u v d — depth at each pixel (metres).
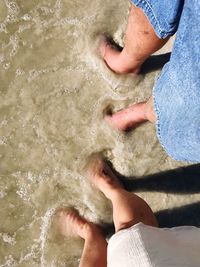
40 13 1.61
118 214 1.33
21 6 1.61
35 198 1.58
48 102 1.59
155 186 1.54
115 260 1.02
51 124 1.58
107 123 1.55
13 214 1.58
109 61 1.52
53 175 1.57
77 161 1.56
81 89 1.58
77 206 1.56
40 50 1.60
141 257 0.96
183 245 1.06
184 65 0.86
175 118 0.99
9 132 1.59
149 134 1.54
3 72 1.60
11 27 1.61
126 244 1.03
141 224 1.10
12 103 1.60
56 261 1.56
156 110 1.09
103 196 1.54
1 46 1.61
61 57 1.59
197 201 1.53
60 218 1.55
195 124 0.92
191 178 1.54
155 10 0.86
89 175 1.54
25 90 1.60
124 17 1.58
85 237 1.46
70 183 1.56
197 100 0.87
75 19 1.60
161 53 1.56
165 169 1.54
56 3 1.61
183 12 0.80
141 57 1.35
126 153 1.54
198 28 0.77
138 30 1.14
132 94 1.56
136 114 1.44
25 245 1.57
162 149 1.54
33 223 1.57
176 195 1.54
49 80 1.59
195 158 1.05
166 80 0.98
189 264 0.94
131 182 1.54
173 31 0.88
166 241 1.05
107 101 1.56
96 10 1.59
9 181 1.58
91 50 1.57
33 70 1.60
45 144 1.58
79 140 1.57
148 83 1.55
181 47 0.84
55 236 1.56
